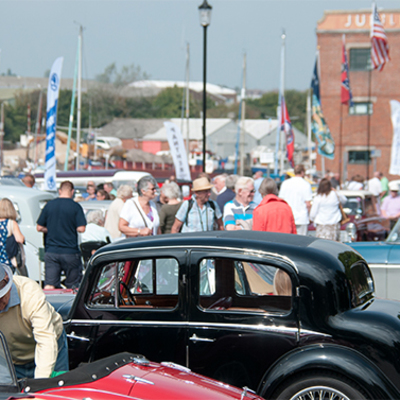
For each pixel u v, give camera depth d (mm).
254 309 12812
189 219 23703
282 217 21203
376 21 66625
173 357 13055
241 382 12609
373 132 127500
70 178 50219
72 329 13805
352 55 127188
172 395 9617
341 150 129000
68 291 17406
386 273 20672
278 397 12133
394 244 21391
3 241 23188
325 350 11961
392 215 46000
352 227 32281
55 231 25094
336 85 128000
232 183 30391
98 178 50125
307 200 32000
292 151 79062
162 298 13805
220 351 12758
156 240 13828
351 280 13023
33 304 11234
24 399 9133
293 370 11945
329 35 127250
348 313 12422
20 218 29672
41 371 10906
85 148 195500
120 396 9305
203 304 13070
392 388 11617
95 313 13734
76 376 9961
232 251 13008
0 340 10039
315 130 77312
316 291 12398
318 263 12656
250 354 12562
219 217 24547
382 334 11984
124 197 30234
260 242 13188
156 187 24781
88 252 22969
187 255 13258
